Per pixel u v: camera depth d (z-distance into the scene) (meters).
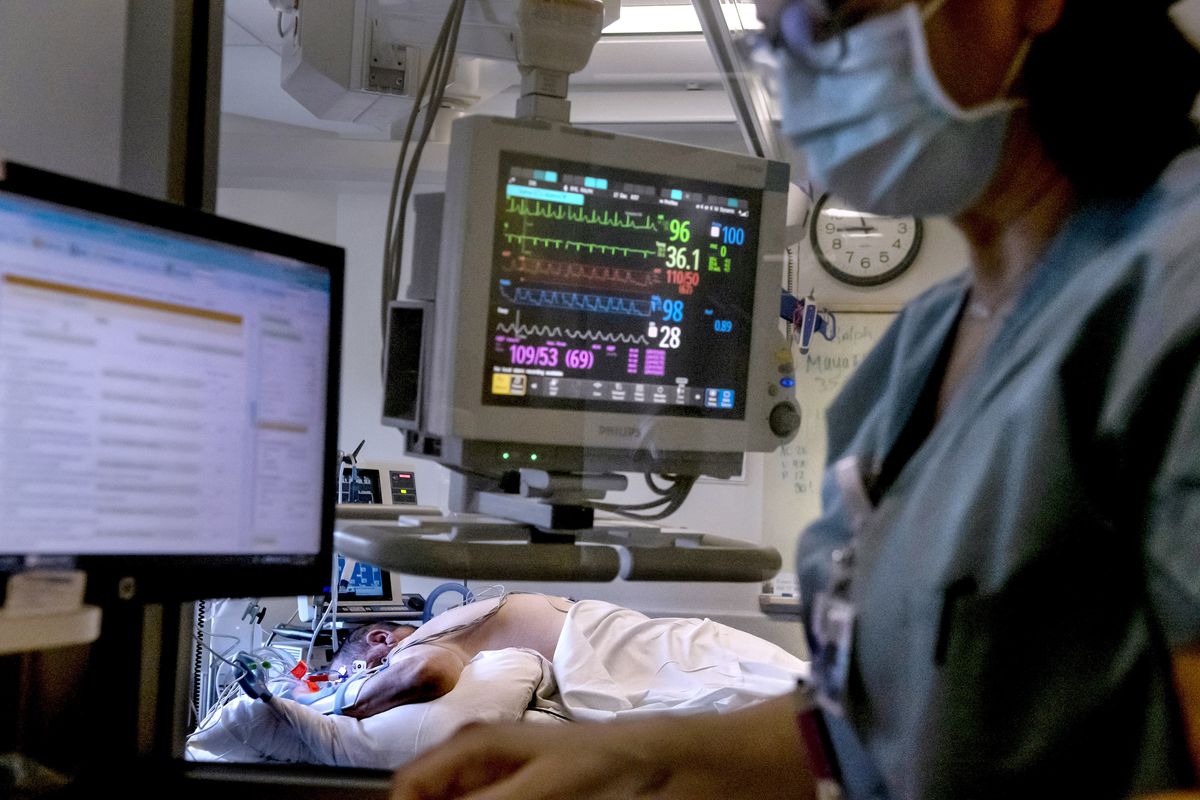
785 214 1.51
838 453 0.88
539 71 1.47
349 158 2.51
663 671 2.11
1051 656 0.60
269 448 1.10
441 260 1.40
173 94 1.31
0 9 1.22
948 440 0.71
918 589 0.67
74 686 1.18
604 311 1.42
